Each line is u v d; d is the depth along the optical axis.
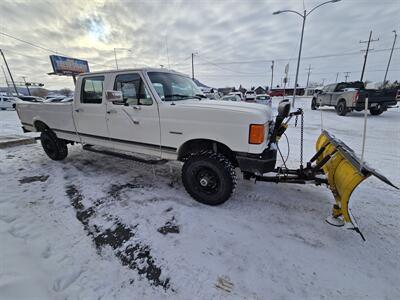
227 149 2.97
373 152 5.14
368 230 2.41
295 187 3.50
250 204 3.00
